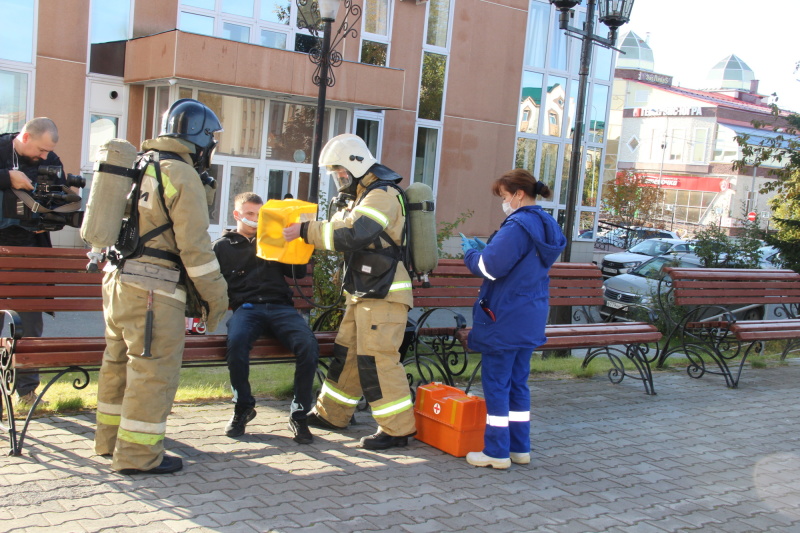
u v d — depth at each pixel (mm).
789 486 4754
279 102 16906
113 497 3652
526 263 4527
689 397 7012
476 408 4797
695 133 61844
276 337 4977
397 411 4773
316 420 5137
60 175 4797
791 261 14688
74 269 4883
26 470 3883
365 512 3768
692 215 61812
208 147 4098
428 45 19844
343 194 4730
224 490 3871
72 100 15414
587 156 24422
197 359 4684
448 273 6305
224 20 16656
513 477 4520
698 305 8234
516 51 21609
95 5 15398
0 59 14570
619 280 13680
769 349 10578
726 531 3977
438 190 20766
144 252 3908
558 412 6109
